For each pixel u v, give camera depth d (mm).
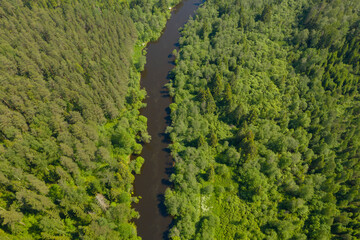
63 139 102812
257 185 102250
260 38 182625
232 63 159750
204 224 91812
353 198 94938
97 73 140875
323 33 169000
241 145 112938
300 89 144125
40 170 93688
